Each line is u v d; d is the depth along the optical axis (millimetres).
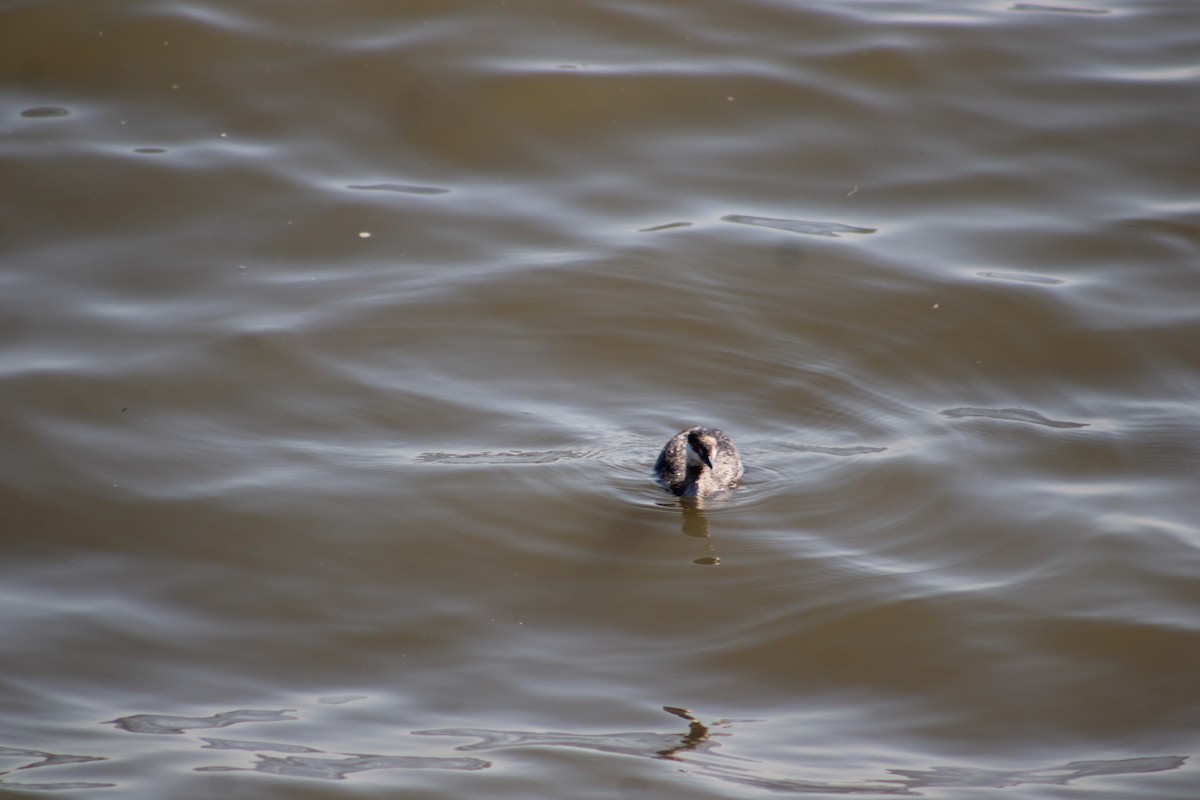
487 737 12312
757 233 20766
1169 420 17375
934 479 16203
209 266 19719
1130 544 15148
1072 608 14234
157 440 16516
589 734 12398
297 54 23828
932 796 11539
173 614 13938
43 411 16781
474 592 14398
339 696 12883
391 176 21812
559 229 20812
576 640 13766
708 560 14922
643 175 22109
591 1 25484
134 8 24266
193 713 12547
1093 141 22828
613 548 15055
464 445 16703
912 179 22109
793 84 23859
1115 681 13281
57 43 23609
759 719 12742
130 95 22938
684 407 17547
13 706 12484
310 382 17609
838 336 18828
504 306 19156
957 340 18781
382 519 15367
